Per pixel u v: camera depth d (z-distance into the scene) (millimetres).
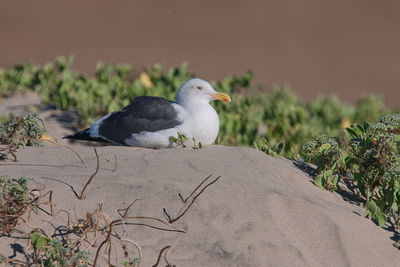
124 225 7586
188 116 10461
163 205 7910
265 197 8117
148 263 6953
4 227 7059
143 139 10477
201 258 7160
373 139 9539
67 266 6582
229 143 13914
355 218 8336
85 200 7953
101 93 14977
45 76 17562
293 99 18188
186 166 8992
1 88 17250
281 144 10867
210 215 7785
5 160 9344
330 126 15805
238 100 15641
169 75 15867
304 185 9164
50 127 13312
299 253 7430
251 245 7406
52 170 8914
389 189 8844
